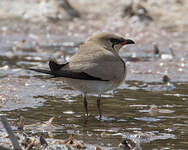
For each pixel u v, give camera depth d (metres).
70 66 10.44
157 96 12.93
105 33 11.72
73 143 9.12
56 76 10.16
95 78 10.57
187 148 8.93
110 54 11.10
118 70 11.02
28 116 10.84
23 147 8.86
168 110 11.62
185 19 22.80
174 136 9.67
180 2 24.17
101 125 10.41
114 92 13.31
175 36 20.70
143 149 8.85
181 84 14.31
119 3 24.31
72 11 23.66
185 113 11.38
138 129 10.14
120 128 10.21
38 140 9.25
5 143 9.00
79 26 22.31
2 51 18.50
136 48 19.02
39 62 16.91
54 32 21.56
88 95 12.97
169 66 16.36
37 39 20.33
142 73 15.51
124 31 21.28
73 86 10.87
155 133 9.88
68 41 20.25
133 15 23.02
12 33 21.27
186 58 17.55
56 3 23.80
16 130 9.84
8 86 13.34
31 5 23.78
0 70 15.52
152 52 18.50
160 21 22.61
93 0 24.75
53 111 11.36
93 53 10.90
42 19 22.91
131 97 12.79
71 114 11.19
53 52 18.61
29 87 13.47
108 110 11.61
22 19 22.92
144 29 21.59
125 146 8.89
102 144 9.11
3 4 23.91
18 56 17.80
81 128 10.16
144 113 11.38
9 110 11.28
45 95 12.77
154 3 24.06
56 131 9.90
